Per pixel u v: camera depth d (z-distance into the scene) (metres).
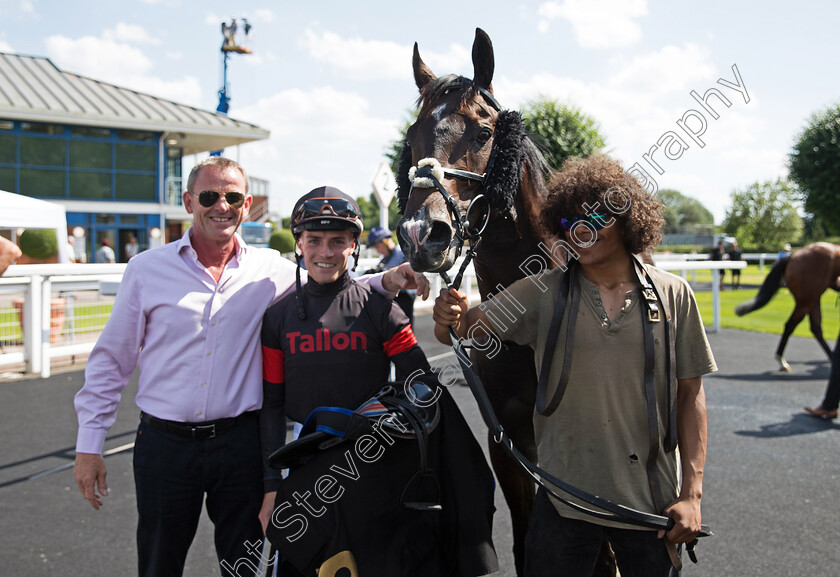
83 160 20.92
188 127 21.64
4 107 19.12
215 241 2.07
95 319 6.98
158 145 21.91
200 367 1.99
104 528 3.01
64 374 6.22
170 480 1.98
